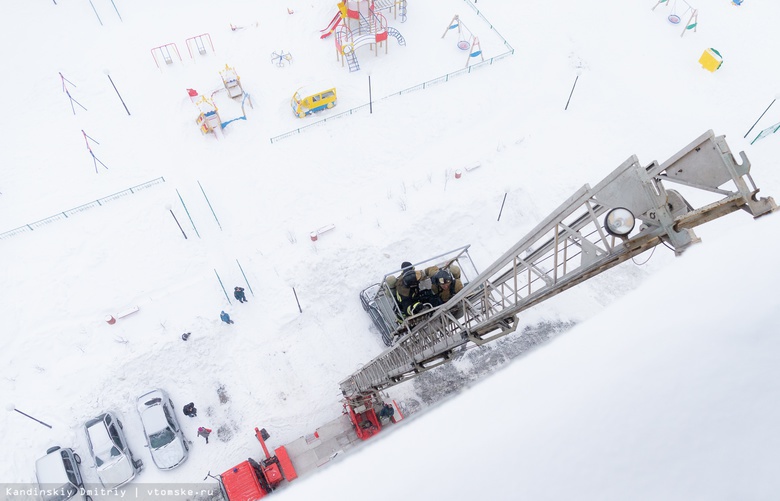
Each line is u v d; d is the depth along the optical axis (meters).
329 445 21.77
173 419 21.75
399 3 30.94
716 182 5.86
